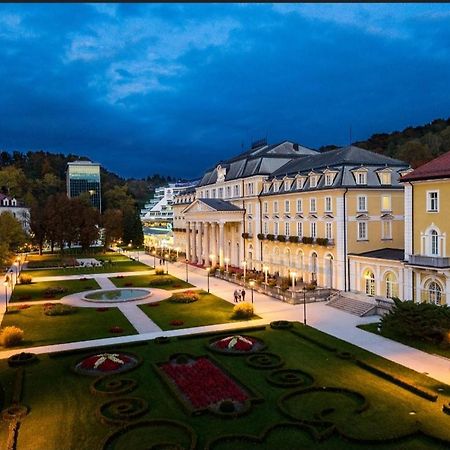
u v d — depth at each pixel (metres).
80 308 55.94
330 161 64.25
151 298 61.91
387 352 36.91
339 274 58.88
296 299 56.00
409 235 47.53
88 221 126.50
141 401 28.25
